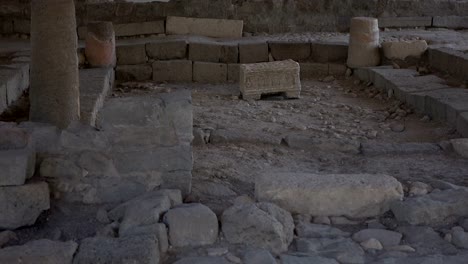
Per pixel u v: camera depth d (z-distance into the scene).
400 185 5.07
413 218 4.76
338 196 4.94
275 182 5.03
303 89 11.63
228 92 11.34
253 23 14.27
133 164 5.01
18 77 9.15
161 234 4.37
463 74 10.34
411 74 11.00
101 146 4.97
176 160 5.07
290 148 7.12
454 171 6.13
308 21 14.53
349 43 12.51
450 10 14.66
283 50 12.87
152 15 13.97
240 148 6.97
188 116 5.03
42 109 6.31
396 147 6.98
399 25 14.59
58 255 4.07
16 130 4.88
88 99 8.51
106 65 11.82
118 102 4.98
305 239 4.57
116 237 4.46
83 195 5.01
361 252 4.38
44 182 4.78
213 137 7.25
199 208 4.65
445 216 4.81
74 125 5.09
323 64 12.80
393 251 4.39
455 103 8.32
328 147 7.10
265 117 9.05
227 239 4.51
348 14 14.54
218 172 5.92
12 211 4.64
